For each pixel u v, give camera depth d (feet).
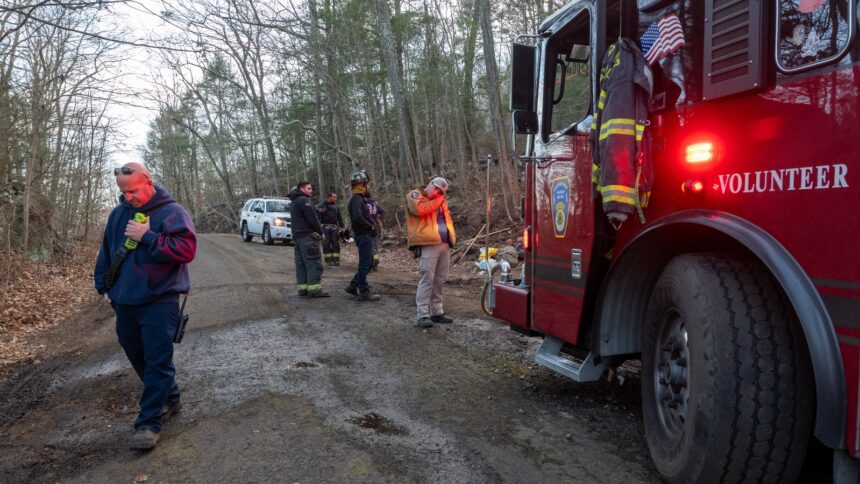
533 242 13.99
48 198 51.01
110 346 20.83
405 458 10.57
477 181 59.82
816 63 6.83
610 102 9.33
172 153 167.63
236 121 125.29
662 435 9.34
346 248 62.75
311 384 15.23
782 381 7.43
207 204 167.02
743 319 7.67
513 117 13.73
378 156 85.25
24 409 14.44
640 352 11.10
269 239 68.59
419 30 72.02
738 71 7.77
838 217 6.48
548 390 14.26
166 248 11.46
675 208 9.06
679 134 8.96
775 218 7.28
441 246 21.99
